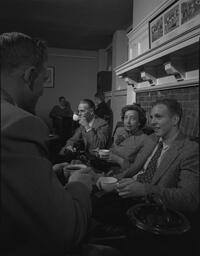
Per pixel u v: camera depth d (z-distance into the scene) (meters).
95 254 0.80
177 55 1.87
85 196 0.64
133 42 3.30
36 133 0.55
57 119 5.88
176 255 0.73
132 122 2.02
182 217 0.82
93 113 2.65
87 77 7.41
